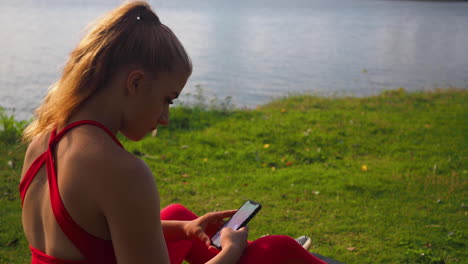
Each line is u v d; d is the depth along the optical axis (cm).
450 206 460
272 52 3584
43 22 5206
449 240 385
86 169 126
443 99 1020
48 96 144
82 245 130
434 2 14450
